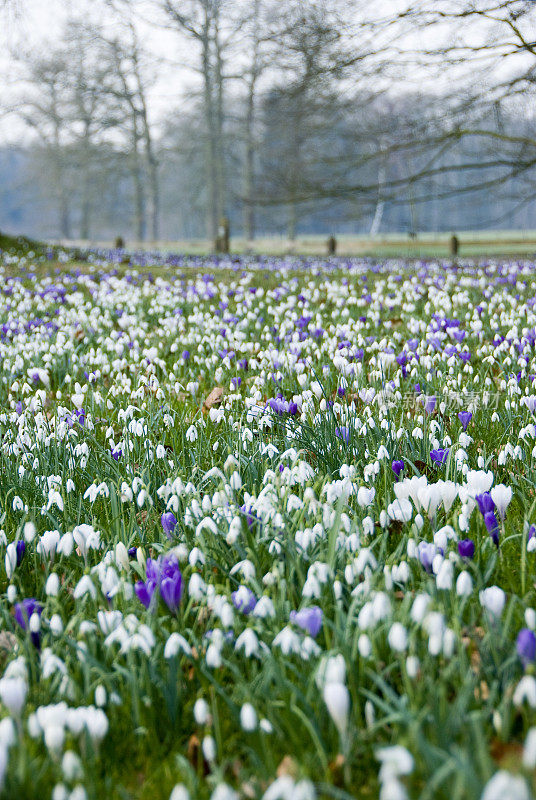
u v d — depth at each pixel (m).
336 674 1.88
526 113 15.83
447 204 74.06
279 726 2.06
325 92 14.91
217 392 5.91
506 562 2.93
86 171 67.50
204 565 2.88
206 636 2.35
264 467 3.68
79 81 51.75
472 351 7.07
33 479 3.85
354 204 17.30
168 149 61.62
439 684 2.03
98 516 3.63
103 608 2.58
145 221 88.56
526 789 1.33
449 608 2.41
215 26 45.59
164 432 4.70
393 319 9.36
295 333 7.13
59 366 7.16
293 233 55.28
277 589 2.65
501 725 1.92
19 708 1.88
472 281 12.73
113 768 2.05
